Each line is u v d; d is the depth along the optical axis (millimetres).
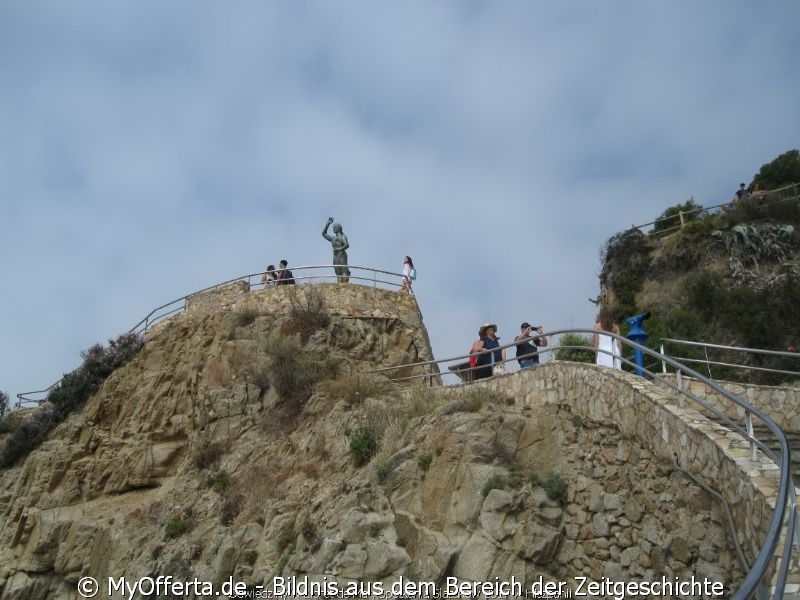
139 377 23844
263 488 17219
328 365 20844
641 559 11070
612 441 12289
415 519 13391
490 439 13812
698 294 27578
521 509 12695
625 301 30422
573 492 12656
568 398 13586
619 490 11859
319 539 13992
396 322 23578
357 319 23078
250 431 19750
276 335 21891
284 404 19953
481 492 13031
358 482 14711
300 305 22781
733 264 28359
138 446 21984
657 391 11734
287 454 18344
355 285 24297
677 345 22594
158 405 22500
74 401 25641
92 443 23125
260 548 15328
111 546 19469
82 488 22203
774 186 34625
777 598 5824
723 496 9531
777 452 10930
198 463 19828
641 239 32312
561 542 12422
